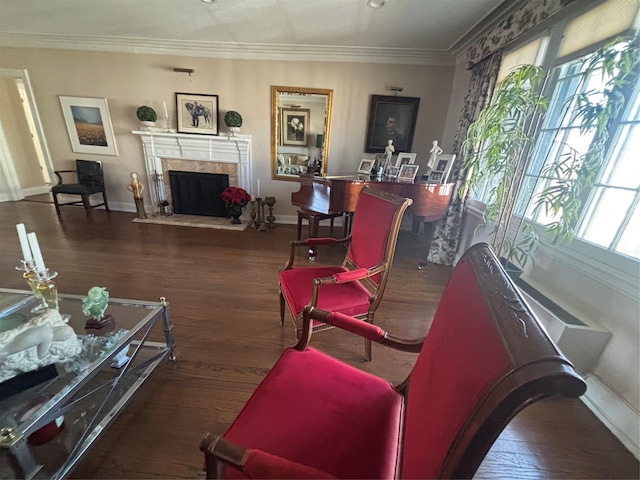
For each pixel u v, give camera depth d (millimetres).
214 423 1240
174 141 4062
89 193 4098
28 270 1268
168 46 3697
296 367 945
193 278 2541
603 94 1396
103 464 1063
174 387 1413
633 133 1409
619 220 1442
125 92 4000
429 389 644
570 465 1141
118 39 3604
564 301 1647
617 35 1476
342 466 670
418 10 2465
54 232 3490
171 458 1094
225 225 4094
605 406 1330
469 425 407
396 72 3693
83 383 1011
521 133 1846
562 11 1791
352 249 1793
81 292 2242
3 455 968
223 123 4066
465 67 3299
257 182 4301
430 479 467
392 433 766
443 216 2930
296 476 508
